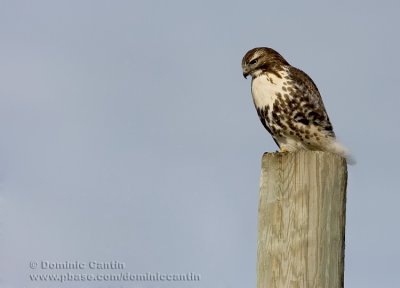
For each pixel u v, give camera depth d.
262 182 9.44
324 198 9.16
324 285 8.92
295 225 9.13
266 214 9.30
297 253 9.02
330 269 9.01
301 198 9.19
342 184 9.39
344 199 9.45
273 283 9.00
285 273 8.98
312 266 8.94
